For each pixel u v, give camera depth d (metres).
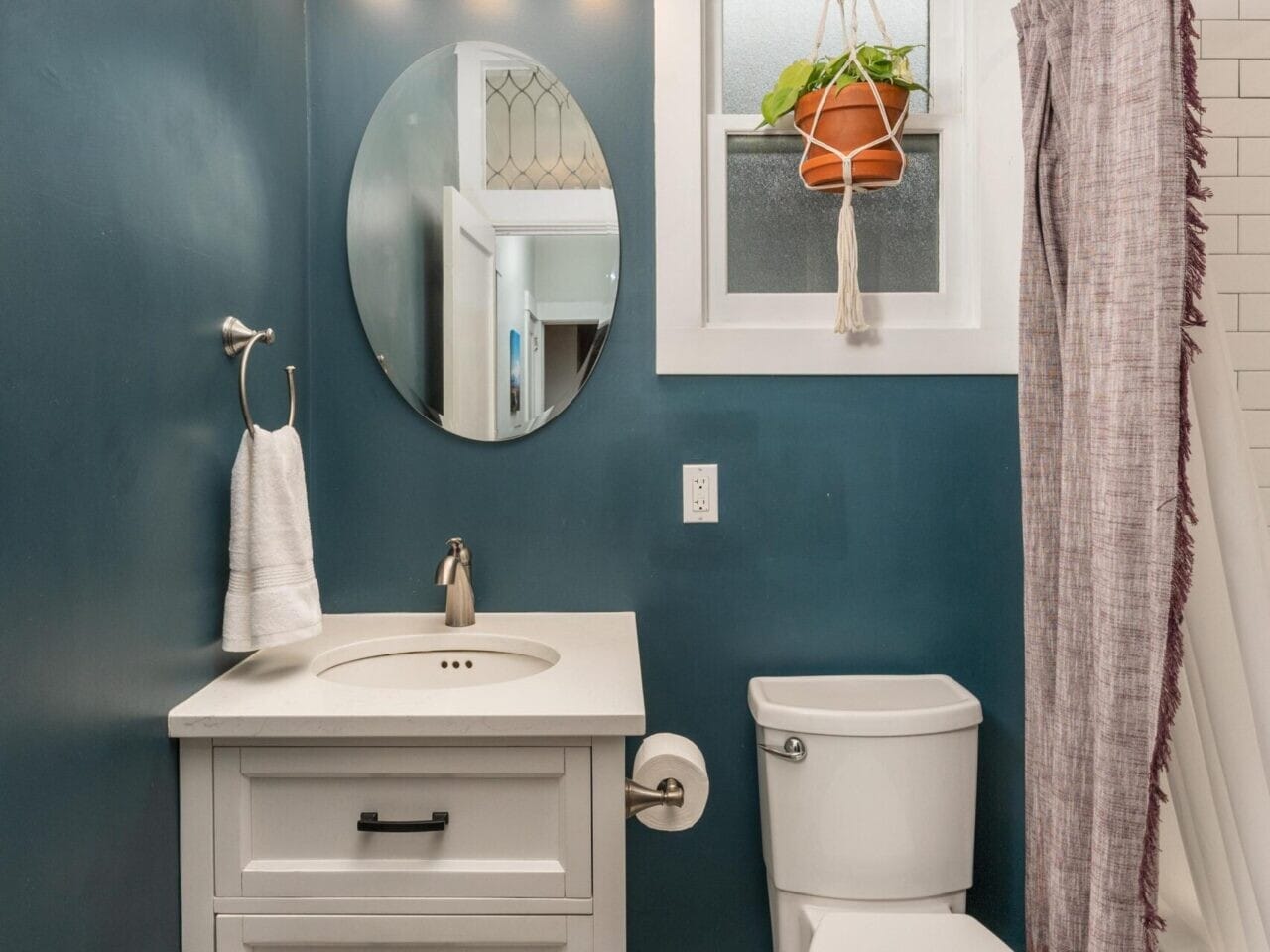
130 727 1.04
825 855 1.52
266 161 1.49
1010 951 1.31
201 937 1.17
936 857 1.52
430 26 1.70
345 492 1.71
